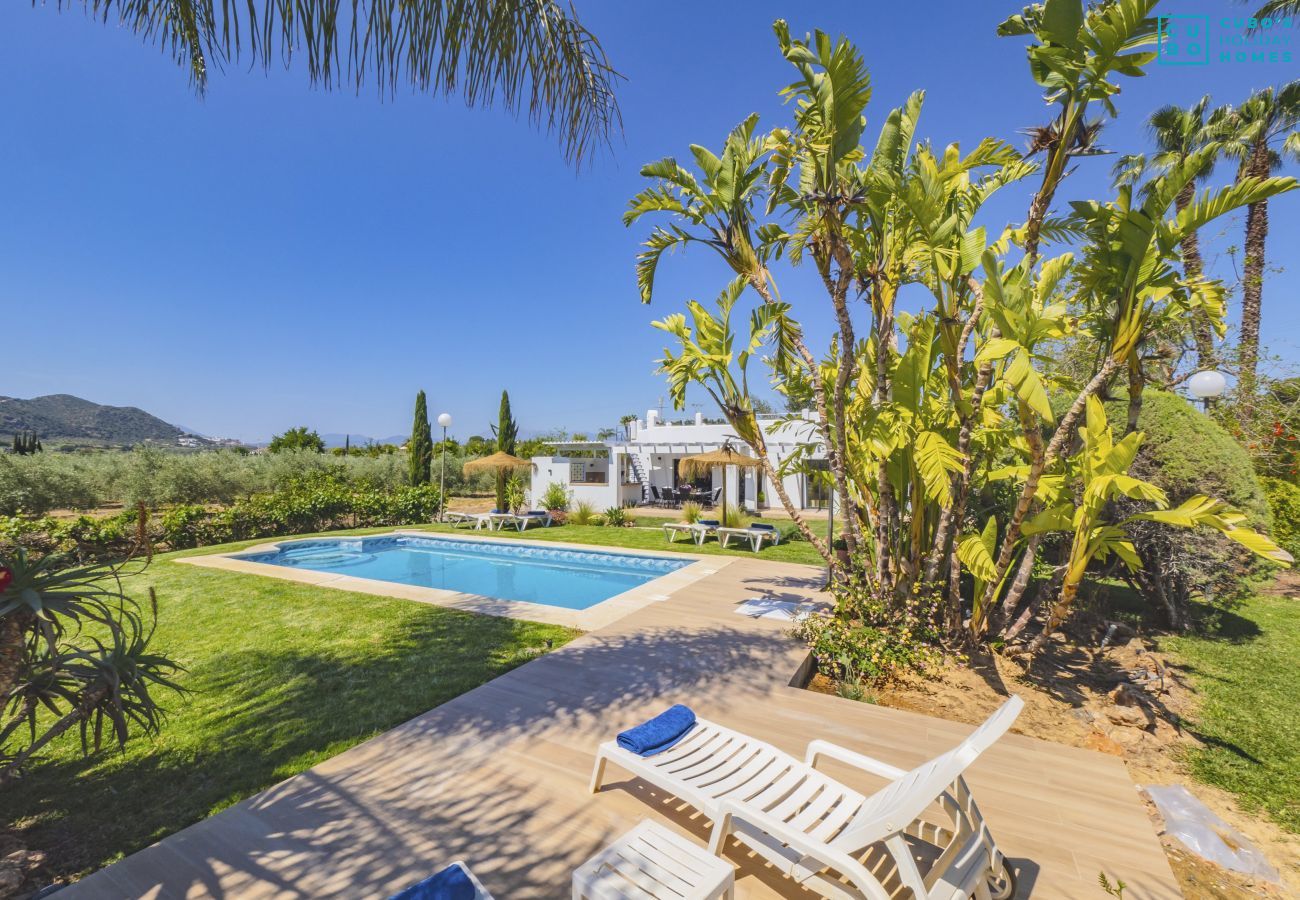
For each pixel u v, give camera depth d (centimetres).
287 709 478
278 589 910
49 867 293
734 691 508
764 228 685
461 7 309
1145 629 776
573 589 1159
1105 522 734
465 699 488
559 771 375
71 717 314
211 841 305
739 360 687
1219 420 1002
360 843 304
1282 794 405
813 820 271
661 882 226
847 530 665
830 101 506
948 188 560
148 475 2039
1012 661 603
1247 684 595
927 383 680
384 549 1633
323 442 4106
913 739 428
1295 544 973
